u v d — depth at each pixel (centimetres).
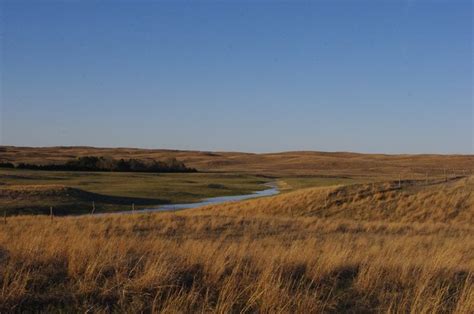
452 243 1576
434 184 3784
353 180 8944
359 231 2216
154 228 2156
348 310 705
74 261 808
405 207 3319
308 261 910
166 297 697
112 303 679
